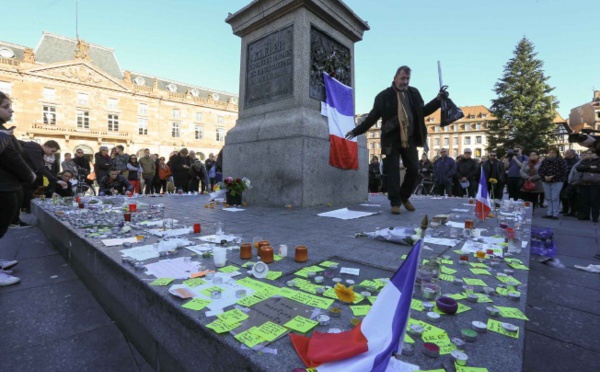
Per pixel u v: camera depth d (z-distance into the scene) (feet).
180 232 10.31
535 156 26.40
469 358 3.67
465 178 31.35
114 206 17.58
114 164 34.30
